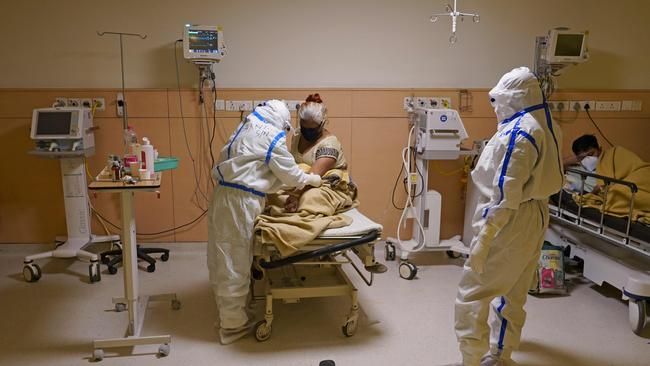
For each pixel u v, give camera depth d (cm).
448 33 365
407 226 385
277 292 245
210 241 253
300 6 352
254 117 248
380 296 301
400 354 236
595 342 249
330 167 280
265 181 241
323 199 256
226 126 357
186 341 245
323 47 359
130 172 236
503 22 368
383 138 369
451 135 323
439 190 383
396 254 376
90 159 354
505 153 182
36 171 355
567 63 353
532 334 257
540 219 195
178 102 350
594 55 383
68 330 253
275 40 354
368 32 359
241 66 356
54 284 311
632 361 232
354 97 361
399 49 364
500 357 221
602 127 387
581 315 279
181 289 306
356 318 250
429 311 281
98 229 367
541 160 183
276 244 227
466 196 370
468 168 367
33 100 343
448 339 250
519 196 180
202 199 367
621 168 313
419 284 321
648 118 389
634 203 288
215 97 352
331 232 237
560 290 305
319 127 287
